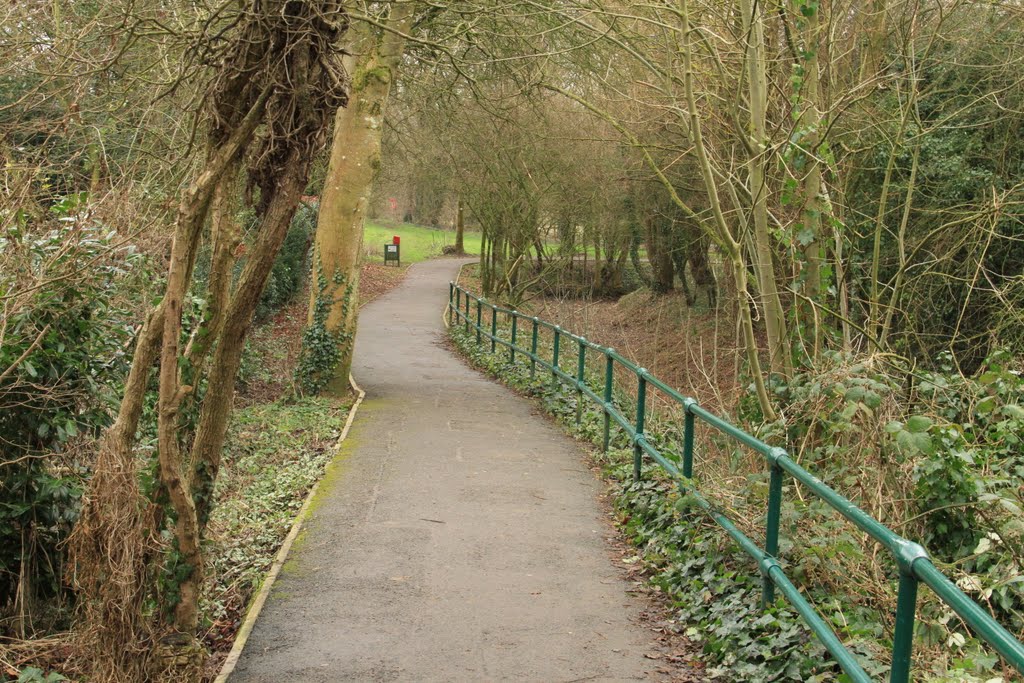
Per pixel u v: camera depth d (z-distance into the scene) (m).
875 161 15.59
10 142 10.34
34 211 7.02
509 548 7.14
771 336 10.18
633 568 6.77
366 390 15.82
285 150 5.06
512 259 29.67
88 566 4.57
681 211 24.39
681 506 6.50
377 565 6.70
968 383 8.45
